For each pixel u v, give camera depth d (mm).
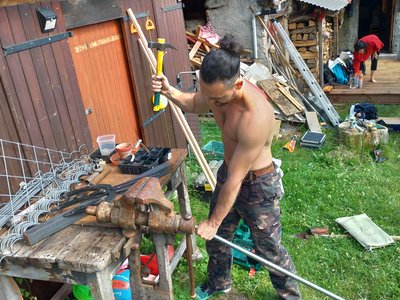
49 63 2811
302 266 3348
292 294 2799
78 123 3131
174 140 5027
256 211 2498
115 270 2096
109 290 2023
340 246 3578
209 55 1934
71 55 3037
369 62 10797
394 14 11023
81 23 3186
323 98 7125
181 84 5125
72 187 2475
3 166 2473
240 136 2127
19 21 2562
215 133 6500
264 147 2424
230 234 2807
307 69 7312
